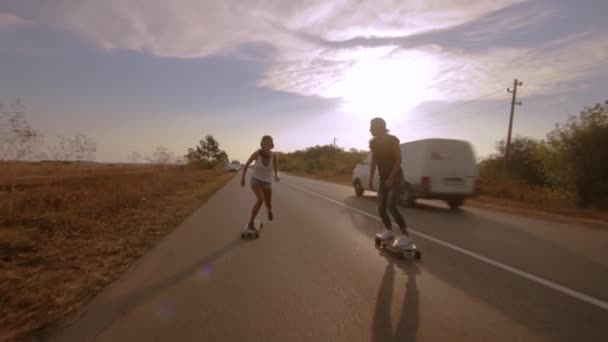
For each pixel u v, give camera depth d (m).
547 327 2.92
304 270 4.38
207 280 3.96
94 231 6.39
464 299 3.50
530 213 10.28
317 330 2.81
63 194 8.41
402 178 5.22
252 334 2.73
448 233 6.92
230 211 9.52
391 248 5.32
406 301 3.43
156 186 13.80
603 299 3.54
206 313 3.09
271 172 6.48
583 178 13.51
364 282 3.97
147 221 7.65
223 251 5.25
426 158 10.77
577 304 3.41
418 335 2.75
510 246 5.85
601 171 13.17
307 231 6.87
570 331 2.85
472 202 13.25
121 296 3.46
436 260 4.92
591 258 5.11
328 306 3.29
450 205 11.71
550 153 15.10
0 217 6.29
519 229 7.50
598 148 13.15
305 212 9.54
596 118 13.52
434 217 9.12
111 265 4.46
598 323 3.00
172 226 7.21
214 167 42.72
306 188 19.00
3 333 2.66
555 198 14.21
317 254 5.15
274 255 5.06
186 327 2.82
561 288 3.85
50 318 2.94
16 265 4.30
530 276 4.25
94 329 2.76
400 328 2.87
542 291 3.75
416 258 4.99
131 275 4.09
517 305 3.37
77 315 3.01
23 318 2.92
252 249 5.39
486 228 7.55
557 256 5.21
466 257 5.10
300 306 3.28
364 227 7.37
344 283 3.93
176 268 4.39
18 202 7.12
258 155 6.34
